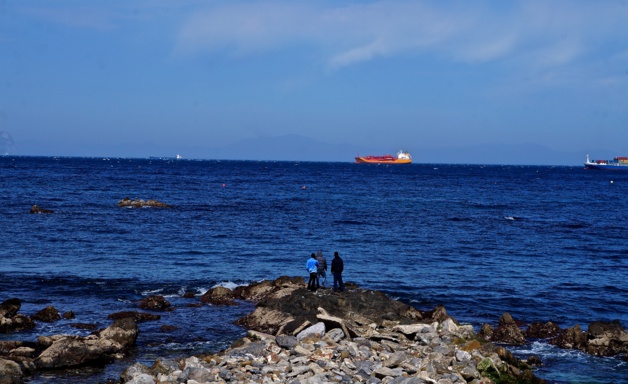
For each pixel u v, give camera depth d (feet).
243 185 447.83
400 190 428.15
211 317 94.22
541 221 247.91
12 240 163.12
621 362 77.41
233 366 65.21
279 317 87.81
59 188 354.54
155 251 152.25
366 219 235.81
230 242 169.99
